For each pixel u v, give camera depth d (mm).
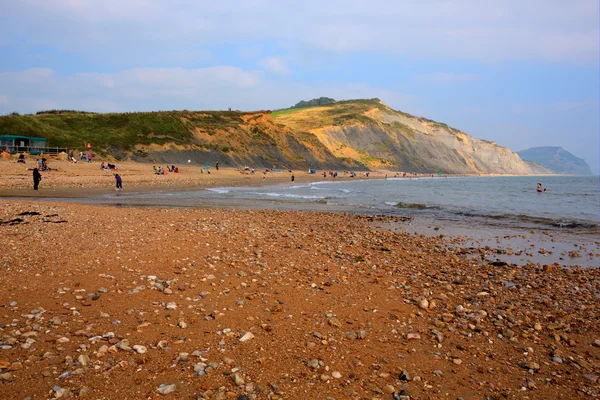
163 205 28062
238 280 8914
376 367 5652
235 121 116812
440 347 6492
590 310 8680
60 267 8695
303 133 142875
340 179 97125
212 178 66250
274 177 84375
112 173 56031
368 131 183875
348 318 7336
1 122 71375
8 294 6973
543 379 5691
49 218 15477
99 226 14047
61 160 60688
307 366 5480
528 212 29844
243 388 4789
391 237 17000
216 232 14422
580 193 56156
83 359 4969
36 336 5516
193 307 7125
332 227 19109
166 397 4469
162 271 9000
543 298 9414
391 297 8734
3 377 4480
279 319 6969
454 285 10148
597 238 18750
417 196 45688
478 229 20969
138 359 5176
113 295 7324
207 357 5430
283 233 15641
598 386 5551
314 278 9625
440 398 5012
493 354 6391
